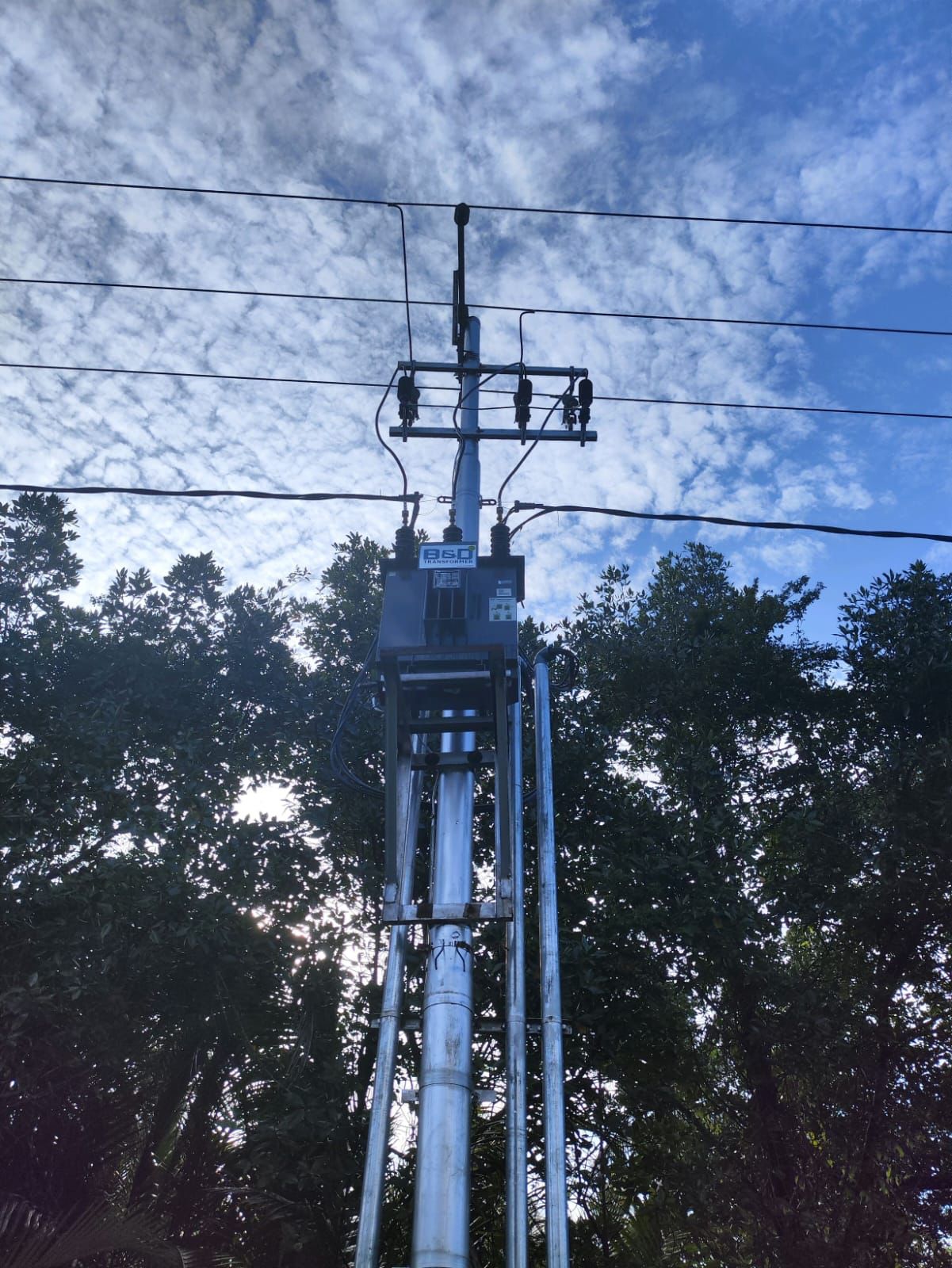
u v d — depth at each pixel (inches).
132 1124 383.2
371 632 559.2
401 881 267.6
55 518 523.8
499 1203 434.3
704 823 502.3
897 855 495.8
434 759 278.8
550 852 292.5
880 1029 470.3
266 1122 391.9
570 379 352.8
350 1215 415.2
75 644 500.1
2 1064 364.5
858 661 589.6
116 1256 360.5
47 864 437.1
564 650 352.5
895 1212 427.5
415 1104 247.8
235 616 545.0
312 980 438.3
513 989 254.5
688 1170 446.9
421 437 344.8
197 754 485.4
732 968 474.9
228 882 441.7
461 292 359.3
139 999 408.5
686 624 614.5
